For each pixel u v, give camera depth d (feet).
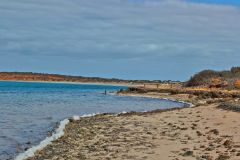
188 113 76.89
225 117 60.59
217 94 164.86
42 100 158.40
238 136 42.24
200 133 46.73
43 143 46.80
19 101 146.82
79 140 48.19
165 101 171.63
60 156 37.96
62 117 84.99
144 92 262.06
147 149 38.22
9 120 74.84
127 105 138.72
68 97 196.54
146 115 80.94
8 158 38.91
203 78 261.03
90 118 81.56
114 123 67.15
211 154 33.65
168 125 58.59
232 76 236.22
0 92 247.91
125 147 40.29
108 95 241.96
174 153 35.12
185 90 213.87
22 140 50.72
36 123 71.00
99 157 35.63
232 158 31.27
